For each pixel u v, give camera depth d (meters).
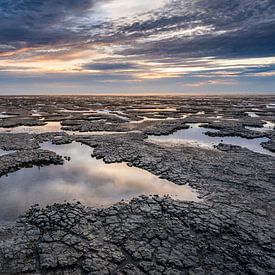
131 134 25.39
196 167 15.12
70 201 10.97
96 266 6.94
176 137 25.06
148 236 8.29
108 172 14.60
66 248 7.64
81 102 86.94
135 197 11.35
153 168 14.91
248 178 13.48
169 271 6.83
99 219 9.30
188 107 63.62
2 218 9.40
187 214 9.64
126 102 88.69
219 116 42.56
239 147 20.27
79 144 21.39
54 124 33.12
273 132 27.19
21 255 7.30
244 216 9.60
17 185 12.63
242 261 7.28
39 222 8.97
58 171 14.73
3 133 25.62
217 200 10.92
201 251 7.66
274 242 8.09
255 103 81.19
